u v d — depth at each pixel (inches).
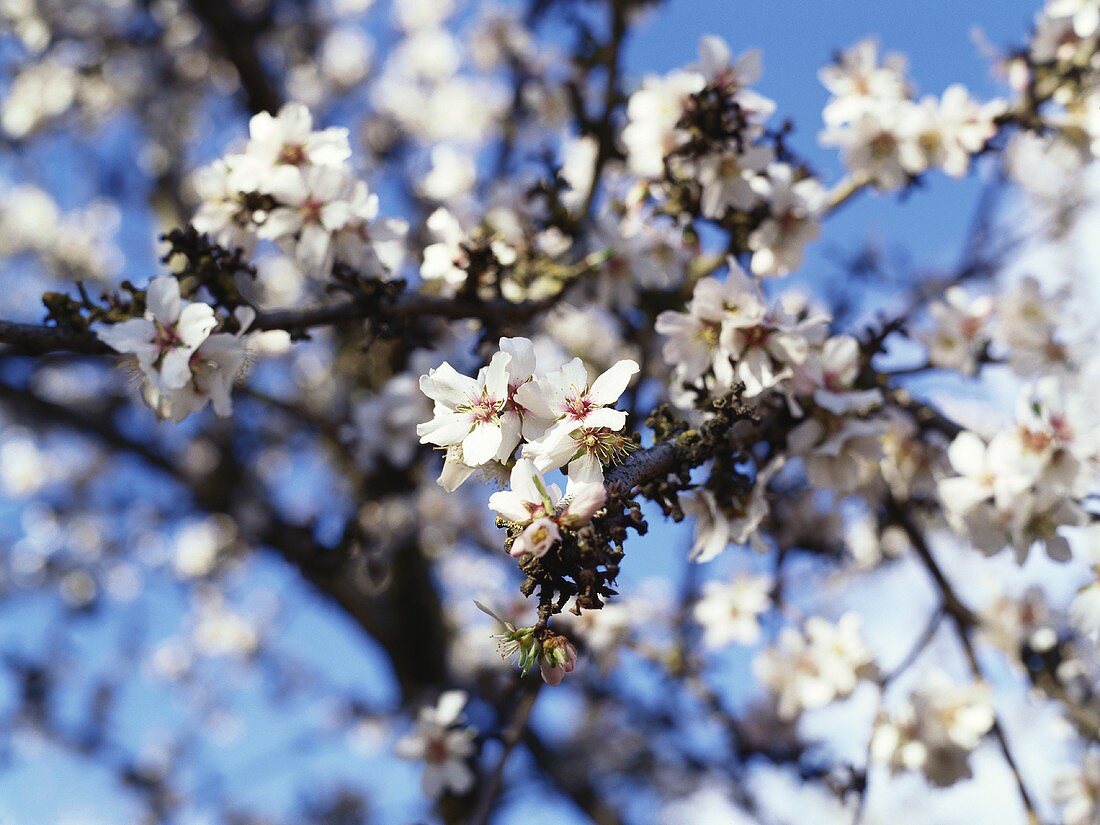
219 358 105.2
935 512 175.8
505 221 155.2
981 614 177.9
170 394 98.5
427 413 244.7
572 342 281.3
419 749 172.9
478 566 386.6
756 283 113.4
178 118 363.6
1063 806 173.6
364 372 299.6
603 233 155.2
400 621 327.6
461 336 267.0
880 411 134.8
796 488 201.3
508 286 154.1
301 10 357.7
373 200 123.8
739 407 93.5
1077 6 149.3
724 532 112.0
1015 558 117.1
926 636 164.9
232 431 335.9
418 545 316.8
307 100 387.9
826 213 159.5
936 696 159.8
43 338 101.4
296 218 119.6
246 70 317.7
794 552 207.9
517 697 187.5
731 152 134.0
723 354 110.7
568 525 72.9
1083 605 128.8
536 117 282.8
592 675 263.7
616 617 182.2
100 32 334.6
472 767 256.1
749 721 234.1
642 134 140.7
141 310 104.7
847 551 231.5
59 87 338.3
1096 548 127.0
